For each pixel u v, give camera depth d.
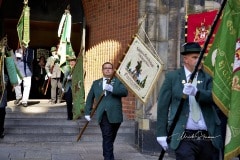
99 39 12.91
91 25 13.59
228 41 4.42
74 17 14.10
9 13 14.11
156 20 8.93
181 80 4.59
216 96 4.36
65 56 13.27
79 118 11.29
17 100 12.33
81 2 13.96
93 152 8.74
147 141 8.76
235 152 4.30
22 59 12.08
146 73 6.66
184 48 4.65
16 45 15.85
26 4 12.59
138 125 9.14
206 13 7.68
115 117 7.30
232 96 4.31
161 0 8.91
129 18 11.02
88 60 13.69
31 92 16.22
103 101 7.37
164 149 4.65
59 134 10.25
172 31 8.75
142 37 8.88
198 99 4.38
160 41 8.93
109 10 12.18
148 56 6.66
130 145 9.74
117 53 11.71
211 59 4.63
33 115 11.31
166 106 4.63
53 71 13.40
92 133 10.50
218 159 4.66
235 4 4.36
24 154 8.34
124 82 6.60
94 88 7.62
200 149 4.50
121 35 11.48
